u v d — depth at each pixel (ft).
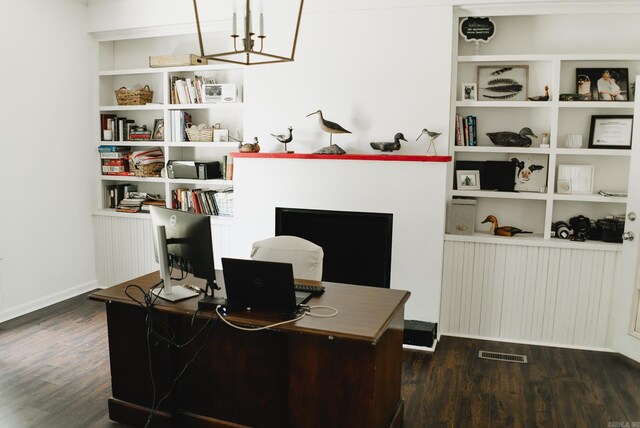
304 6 13.87
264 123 14.79
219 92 15.92
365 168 13.65
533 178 13.94
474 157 14.43
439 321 14.01
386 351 8.38
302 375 8.14
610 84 13.24
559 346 13.39
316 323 7.91
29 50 15.08
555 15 13.51
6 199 14.66
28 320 14.79
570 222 13.67
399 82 13.41
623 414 10.12
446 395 10.78
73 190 16.84
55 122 16.06
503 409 10.25
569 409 10.27
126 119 17.88
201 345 9.16
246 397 8.95
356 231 13.85
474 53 13.79
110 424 9.64
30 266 15.49
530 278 13.37
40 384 11.06
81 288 17.31
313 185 14.17
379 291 9.59
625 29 13.20
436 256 13.41
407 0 13.07
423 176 13.25
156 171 17.51
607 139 13.33
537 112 13.91
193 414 9.36
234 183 15.01
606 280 12.87
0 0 14.19
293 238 10.82
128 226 17.21
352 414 7.91
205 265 8.52
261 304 8.43
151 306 8.78
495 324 13.78
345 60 13.79
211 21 15.16
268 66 14.53
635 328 12.25
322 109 14.15
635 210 12.08
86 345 13.10
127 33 16.65
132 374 9.50
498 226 14.37
